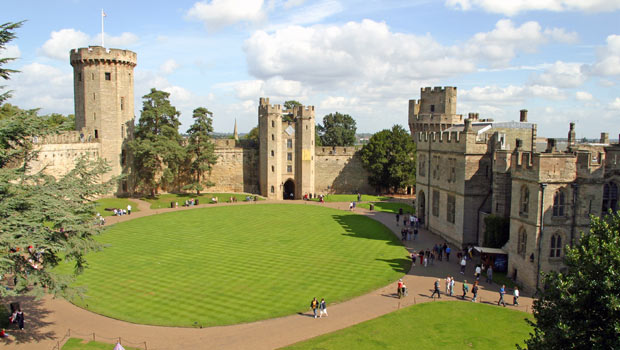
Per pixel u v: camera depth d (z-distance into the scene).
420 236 61.38
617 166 39.78
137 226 65.81
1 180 24.86
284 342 28.28
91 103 89.25
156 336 29.19
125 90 92.69
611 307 18.48
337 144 155.00
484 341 28.53
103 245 29.94
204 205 89.94
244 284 39.28
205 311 33.25
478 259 49.16
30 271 25.69
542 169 37.31
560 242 38.12
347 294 37.06
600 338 18.72
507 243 44.69
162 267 44.22
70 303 34.84
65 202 27.70
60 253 47.72
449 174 57.75
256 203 93.69
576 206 37.88
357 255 49.81
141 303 34.78
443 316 32.59
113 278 40.75
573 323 19.83
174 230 63.03
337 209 85.31
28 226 25.62
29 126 27.19
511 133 56.66
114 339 28.75
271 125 103.81
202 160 101.56
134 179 95.31
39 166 69.06
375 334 29.38
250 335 29.33
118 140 91.56
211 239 57.28
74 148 79.50
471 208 53.31
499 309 34.28
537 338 20.33
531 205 38.53
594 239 22.02
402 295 36.75
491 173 53.22
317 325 30.92
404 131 107.06
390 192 112.94
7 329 30.22
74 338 28.86
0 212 24.23
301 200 100.62
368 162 107.25
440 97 91.12
